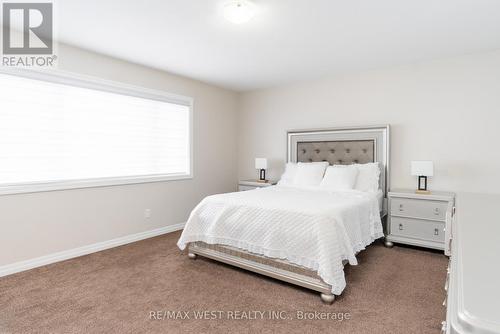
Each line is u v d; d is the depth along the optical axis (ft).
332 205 8.07
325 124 13.99
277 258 7.75
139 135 12.23
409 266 9.12
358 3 7.10
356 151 12.89
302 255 7.24
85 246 10.29
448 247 7.91
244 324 5.99
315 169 12.69
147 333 5.66
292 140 14.80
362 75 12.88
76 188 10.00
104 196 10.87
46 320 6.07
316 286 6.98
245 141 16.98
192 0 6.98
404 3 7.09
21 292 7.32
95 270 8.77
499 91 10.14
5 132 8.61
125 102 11.68
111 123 11.22
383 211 11.96
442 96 11.13
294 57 11.05
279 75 13.52
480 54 10.43
